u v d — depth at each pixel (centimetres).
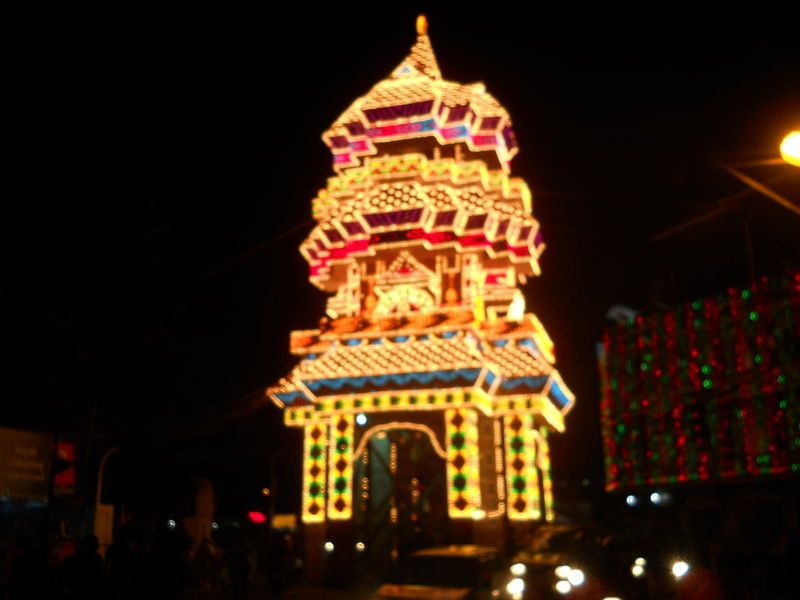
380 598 1633
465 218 3197
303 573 3422
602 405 4409
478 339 3083
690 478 3728
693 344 3816
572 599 1725
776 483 3544
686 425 3778
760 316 3491
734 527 3597
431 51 3628
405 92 3344
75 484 2428
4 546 1967
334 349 3078
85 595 1360
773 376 3391
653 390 4012
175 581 1472
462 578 1708
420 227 3141
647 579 2045
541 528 2438
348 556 2997
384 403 2969
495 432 3188
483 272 3378
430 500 3300
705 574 1389
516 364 3125
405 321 3044
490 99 3459
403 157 3231
